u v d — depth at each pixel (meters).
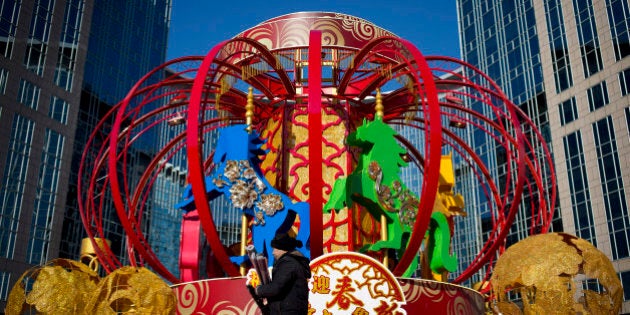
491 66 69.44
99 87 67.06
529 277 11.27
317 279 11.38
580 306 11.02
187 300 12.46
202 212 12.41
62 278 11.34
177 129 91.81
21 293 11.66
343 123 16.38
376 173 13.73
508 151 17.58
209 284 12.38
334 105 16.52
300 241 12.82
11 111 54.69
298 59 16.77
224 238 90.75
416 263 14.09
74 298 11.18
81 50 64.62
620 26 54.78
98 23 68.44
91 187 16.59
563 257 11.26
